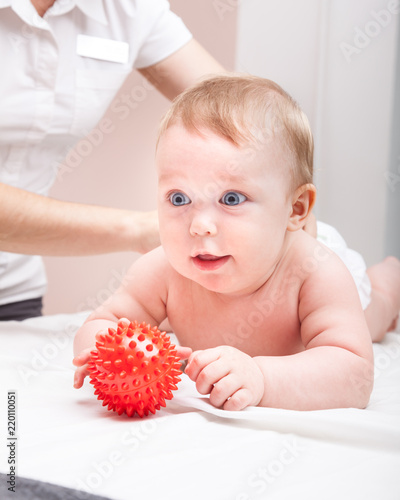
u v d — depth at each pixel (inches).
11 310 56.5
